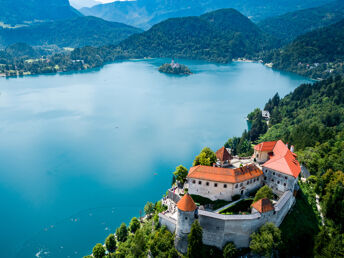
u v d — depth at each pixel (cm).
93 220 12788
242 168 10162
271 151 11844
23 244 11431
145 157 19212
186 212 8619
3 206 13912
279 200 9219
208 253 8400
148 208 12256
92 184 15800
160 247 8975
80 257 10681
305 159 13338
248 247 8525
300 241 8944
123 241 10631
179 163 18412
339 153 13612
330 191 10456
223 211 9231
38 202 14188
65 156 19225
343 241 8831
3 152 19688
